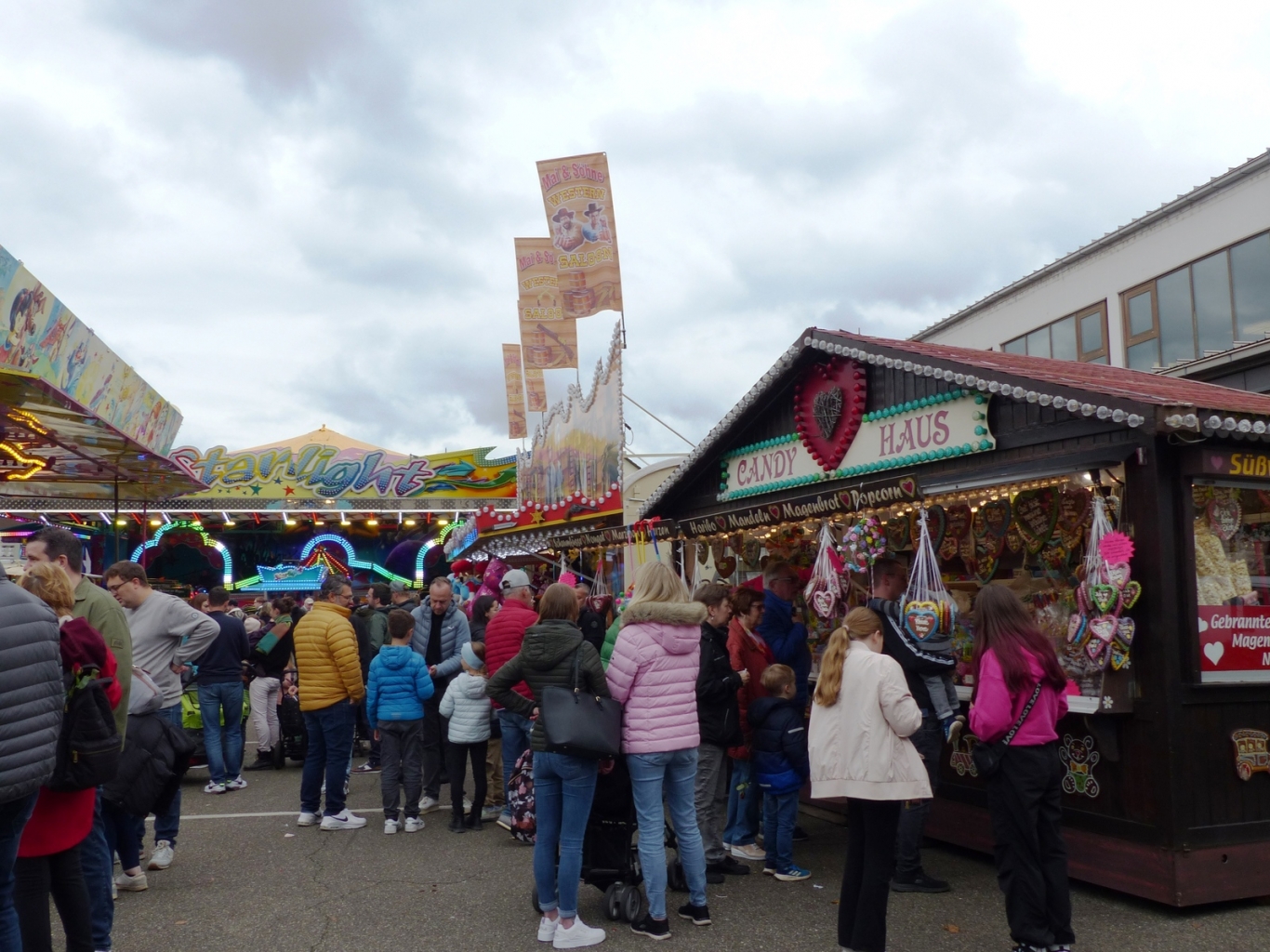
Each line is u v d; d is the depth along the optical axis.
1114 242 16.11
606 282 11.91
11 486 16.88
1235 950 4.54
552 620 5.00
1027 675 4.33
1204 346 14.39
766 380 8.47
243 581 30.77
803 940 4.81
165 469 14.13
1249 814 5.17
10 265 7.92
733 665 6.32
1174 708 5.06
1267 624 5.36
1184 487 5.20
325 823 7.28
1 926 3.38
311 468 28.72
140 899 5.54
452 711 7.20
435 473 29.17
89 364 10.09
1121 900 5.29
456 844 6.84
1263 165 13.48
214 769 8.88
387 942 4.84
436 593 8.23
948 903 5.32
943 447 6.70
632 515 14.61
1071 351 17.09
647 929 4.86
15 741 3.29
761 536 8.77
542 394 16.72
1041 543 6.05
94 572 31.58
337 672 7.27
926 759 5.53
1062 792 5.59
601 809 5.24
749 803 6.38
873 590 6.38
